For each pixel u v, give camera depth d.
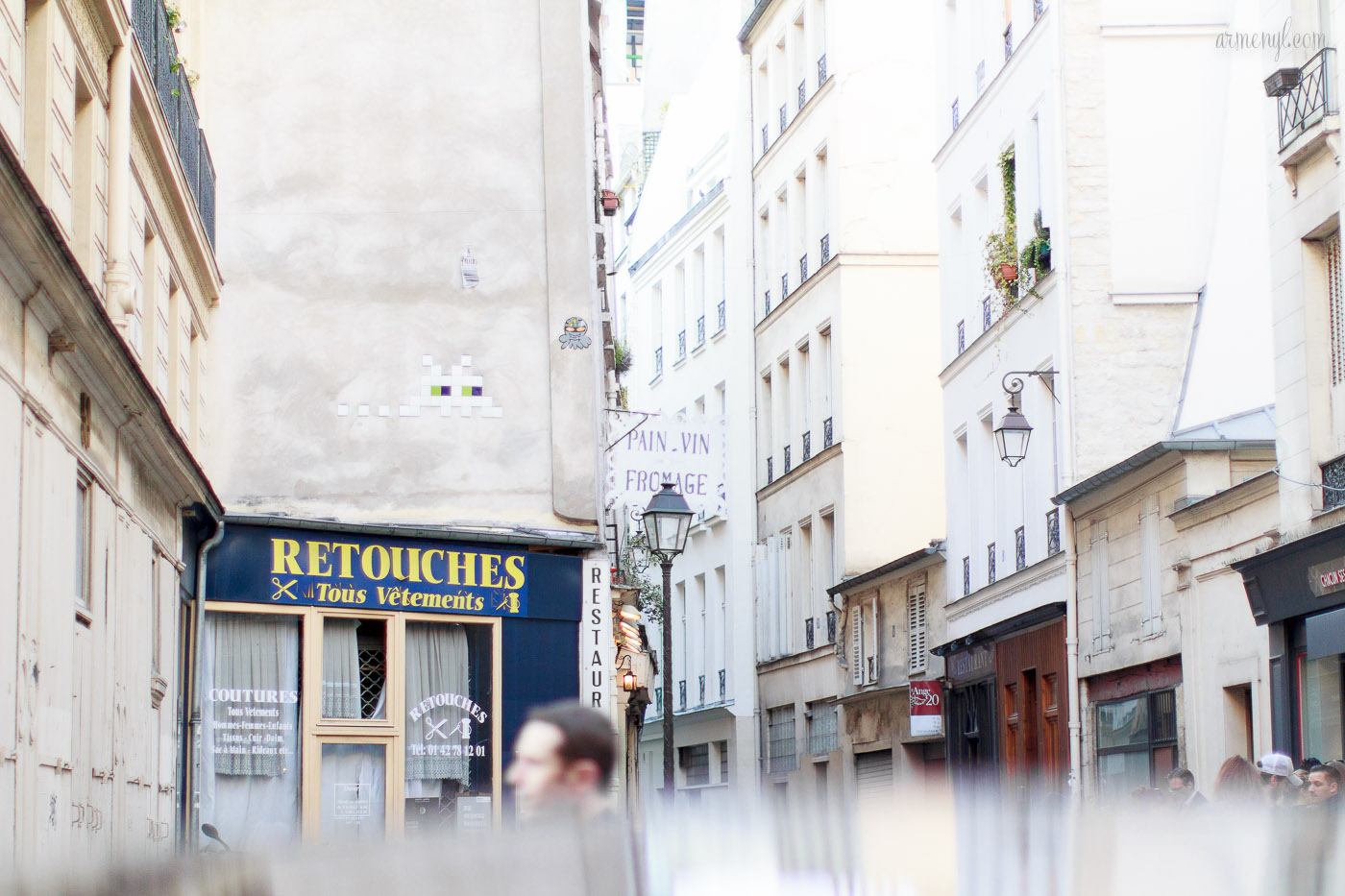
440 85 19.73
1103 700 23.67
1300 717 17.98
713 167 47.56
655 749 50.62
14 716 9.45
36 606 10.04
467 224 19.53
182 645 16.70
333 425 18.92
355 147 19.50
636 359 53.88
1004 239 27.69
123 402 12.54
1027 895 1.81
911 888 1.79
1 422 9.20
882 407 37.97
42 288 9.80
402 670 18.16
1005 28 28.70
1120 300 24.39
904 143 38.66
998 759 27.94
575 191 19.70
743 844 1.79
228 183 19.27
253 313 19.02
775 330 42.88
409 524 18.50
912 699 31.08
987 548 29.36
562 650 18.94
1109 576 23.31
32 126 11.03
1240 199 23.73
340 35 19.67
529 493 19.12
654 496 18.27
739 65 45.59
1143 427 24.16
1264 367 22.47
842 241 38.38
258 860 1.73
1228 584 19.69
